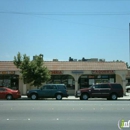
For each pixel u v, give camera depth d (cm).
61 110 1641
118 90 2886
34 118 1323
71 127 1095
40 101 2447
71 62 3850
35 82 3192
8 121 1236
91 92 2869
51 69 3684
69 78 3788
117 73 3669
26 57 3238
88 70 3672
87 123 1189
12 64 3741
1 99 2922
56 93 2858
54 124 1159
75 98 3133
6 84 3716
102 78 3778
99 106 1908
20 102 2286
